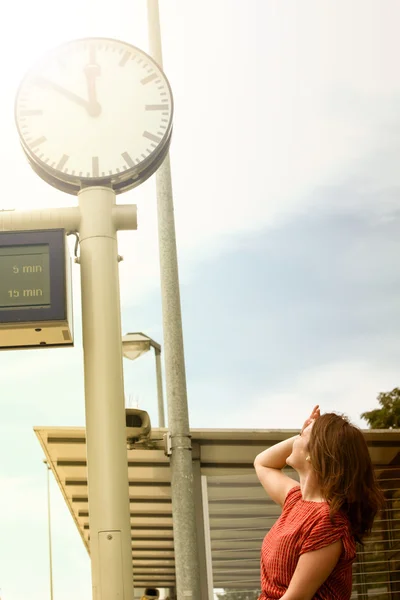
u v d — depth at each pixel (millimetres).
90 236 6082
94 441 5707
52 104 6355
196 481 11914
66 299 5793
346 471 3191
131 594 5484
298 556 3152
